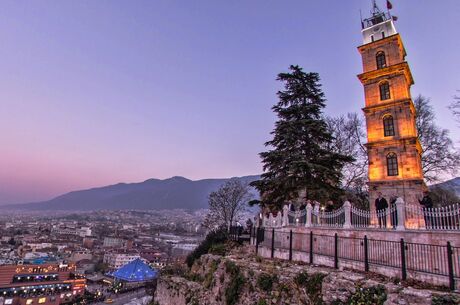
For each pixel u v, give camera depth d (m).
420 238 14.40
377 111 32.59
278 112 33.41
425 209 17.31
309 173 27.83
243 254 23.41
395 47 33.38
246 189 53.47
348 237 16.27
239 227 31.55
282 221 23.84
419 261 14.01
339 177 29.39
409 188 28.83
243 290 17.02
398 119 30.97
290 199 27.91
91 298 99.00
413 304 10.71
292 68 34.31
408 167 29.45
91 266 148.62
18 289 88.38
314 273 14.29
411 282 12.61
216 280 20.16
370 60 35.00
